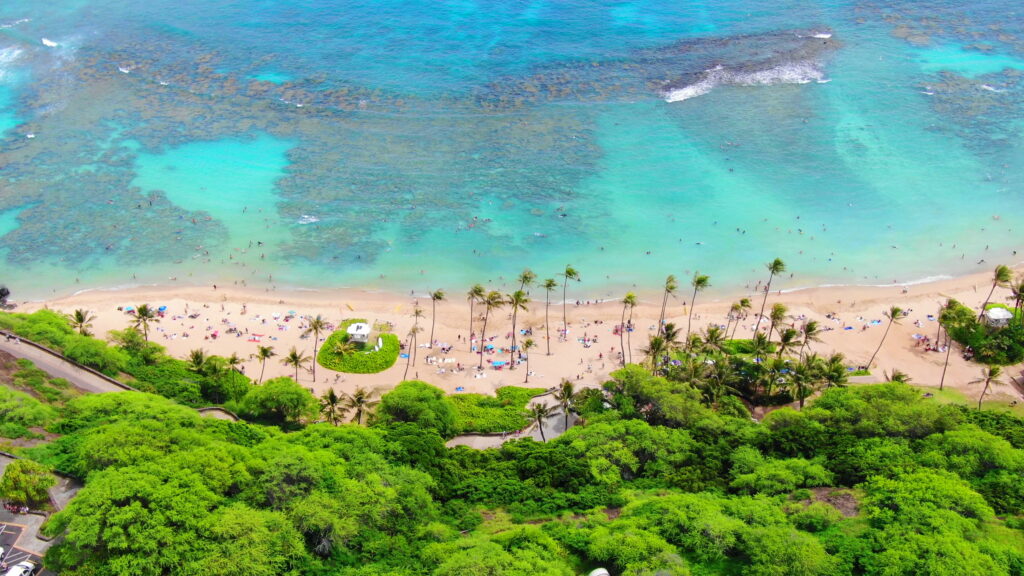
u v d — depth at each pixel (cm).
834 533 9281
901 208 18512
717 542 8944
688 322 15312
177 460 9706
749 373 13512
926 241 17462
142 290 16200
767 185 19425
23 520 9444
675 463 11175
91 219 18400
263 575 8331
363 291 16300
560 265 16950
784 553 8669
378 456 10625
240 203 19038
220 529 8656
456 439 12538
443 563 8644
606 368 14212
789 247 17375
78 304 15688
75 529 8481
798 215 18375
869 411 11756
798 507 9762
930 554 8512
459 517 10088
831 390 12594
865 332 14988
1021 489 9938
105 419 11112
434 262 17088
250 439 11231
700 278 15000
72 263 16962
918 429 11444
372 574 8625
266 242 17725
